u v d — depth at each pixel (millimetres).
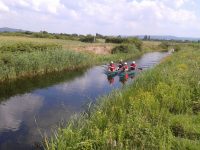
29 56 27062
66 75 29234
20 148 10992
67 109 16188
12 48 29344
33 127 13203
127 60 46906
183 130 8758
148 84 14422
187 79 14742
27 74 26281
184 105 11281
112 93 13484
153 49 85000
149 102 10734
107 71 30406
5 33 79062
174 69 20047
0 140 11719
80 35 95562
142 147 7293
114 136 8016
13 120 14312
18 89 21844
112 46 58938
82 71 32438
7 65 24422
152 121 9125
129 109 10508
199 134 8500
